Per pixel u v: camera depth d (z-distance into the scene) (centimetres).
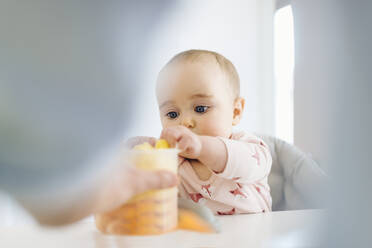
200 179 88
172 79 86
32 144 18
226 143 72
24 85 17
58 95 18
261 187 91
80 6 18
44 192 20
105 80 19
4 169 18
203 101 86
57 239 33
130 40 20
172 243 33
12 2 17
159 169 34
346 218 35
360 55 36
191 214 38
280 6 98
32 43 18
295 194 97
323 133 37
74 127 18
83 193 21
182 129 64
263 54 108
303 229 38
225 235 37
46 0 18
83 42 18
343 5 38
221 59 94
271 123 108
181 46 90
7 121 17
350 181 35
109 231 34
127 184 29
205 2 95
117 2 19
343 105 36
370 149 35
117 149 20
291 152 101
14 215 22
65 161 19
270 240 36
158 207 34
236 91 98
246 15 104
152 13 21
